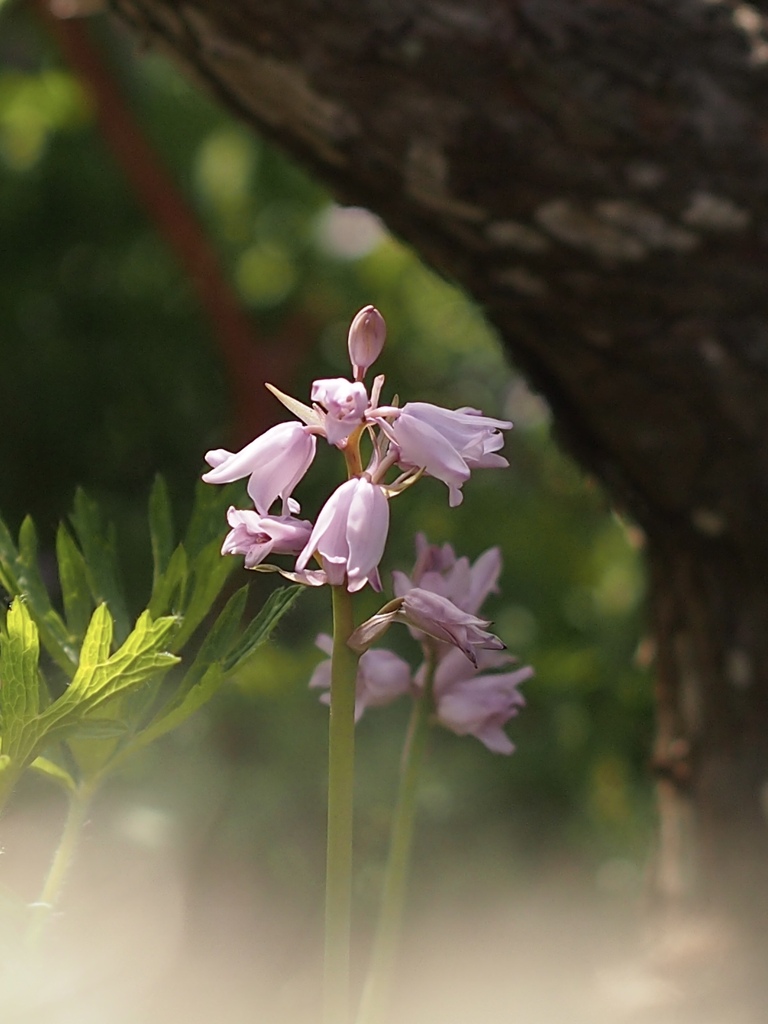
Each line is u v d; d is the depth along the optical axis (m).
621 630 1.68
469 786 1.60
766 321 0.80
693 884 0.87
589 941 1.31
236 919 1.35
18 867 1.04
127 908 1.02
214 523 0.67
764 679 0.83
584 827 1.59
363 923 1.41
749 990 0.82
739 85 0.78
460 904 1.45
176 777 1.45
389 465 0.62
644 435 0.82
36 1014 0.62
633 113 0.77
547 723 1.69
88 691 0.61
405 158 0.78
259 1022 0.94
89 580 0.66
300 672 1.60
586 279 0.80
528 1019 0.93
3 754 0.62
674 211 0.78
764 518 0.82
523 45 0.77
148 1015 0.69
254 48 0.77
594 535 1.84
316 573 0.62
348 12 0.76
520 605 1.82
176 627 0.62
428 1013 1.15
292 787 1.52
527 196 0.78
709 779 0.87
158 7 0.78
